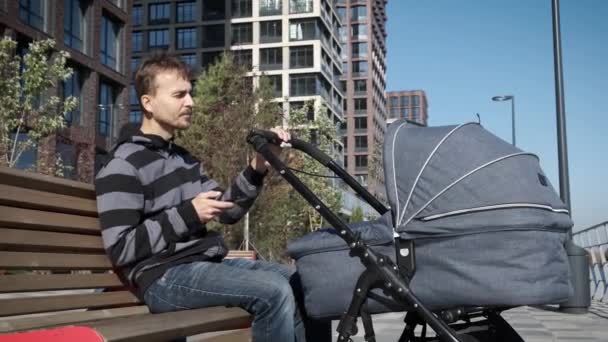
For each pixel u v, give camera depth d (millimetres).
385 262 2914
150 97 3285
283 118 27000
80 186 3072
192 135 24000
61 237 2941
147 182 3090
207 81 26422
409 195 2990
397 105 186000
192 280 2943
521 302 2783
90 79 30641
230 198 3514
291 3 72062
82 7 30688
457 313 2910
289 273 3428
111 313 3209
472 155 2992
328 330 3439
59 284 2922
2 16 24625
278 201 24125
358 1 118000
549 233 2865
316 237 3111
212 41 73438
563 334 8164
